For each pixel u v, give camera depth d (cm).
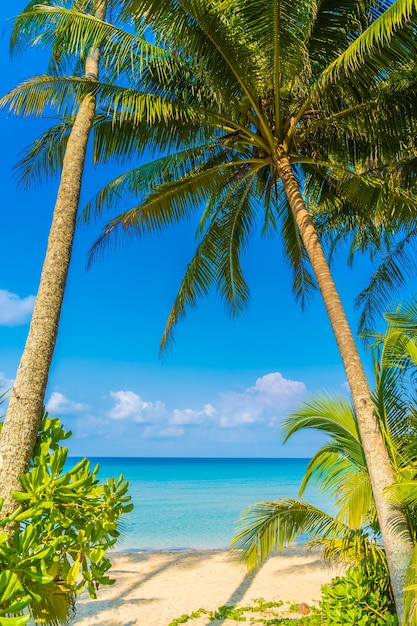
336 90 589
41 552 237
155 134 688
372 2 543
